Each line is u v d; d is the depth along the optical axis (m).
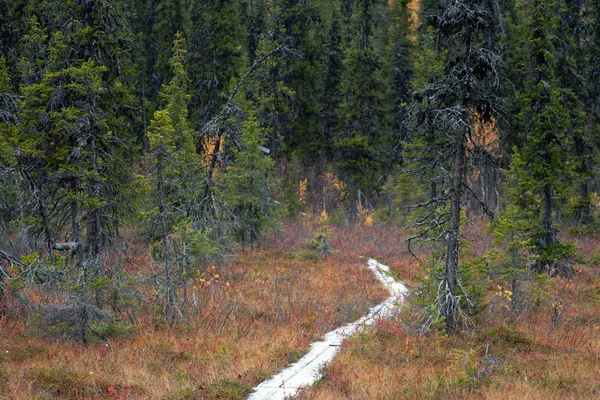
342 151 40.47
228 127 23.64
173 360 13.29
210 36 43.06
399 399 10.56
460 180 15.98
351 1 58.75
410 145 30.42
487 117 16.12
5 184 15.95
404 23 47.91
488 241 29.89
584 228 31.34
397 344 14.79
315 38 46.59
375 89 40.09
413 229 31.72
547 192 23.77
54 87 15.52
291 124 43.91
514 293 18.59
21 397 9.91
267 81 39.09
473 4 15.40
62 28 16.98
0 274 15.20
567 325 17.95
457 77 15.55
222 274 23.17
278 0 43.09
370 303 20.55
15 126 15.42
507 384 11.38
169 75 43.12
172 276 18.50
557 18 24.84
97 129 16.55
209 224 22.67
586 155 29.92
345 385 11.34
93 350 13.59
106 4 17.17
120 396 10.36
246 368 12.22
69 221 16.77
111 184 16.92
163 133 16.80
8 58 23.00
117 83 17.53
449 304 15.90
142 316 16.97
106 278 15.00
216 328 16.31
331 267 26.84
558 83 29.34
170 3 43.81
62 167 15.23
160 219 17.17
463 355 13.31
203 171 23.95
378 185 42.78
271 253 29.17
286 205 41.06
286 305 19.27
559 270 23.98
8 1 25.19
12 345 13.68
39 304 15.77
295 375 12.18
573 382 12.05
